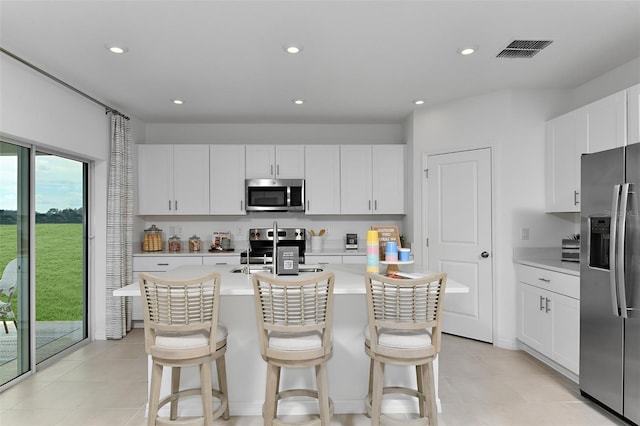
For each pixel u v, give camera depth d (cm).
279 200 511
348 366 270
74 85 378
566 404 283
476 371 341
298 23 263
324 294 216
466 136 430
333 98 429
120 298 437
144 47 298
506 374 335
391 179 517
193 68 341
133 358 377
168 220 543
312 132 547
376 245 270
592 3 240
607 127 312
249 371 268
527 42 293
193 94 412
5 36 278
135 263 479
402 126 537
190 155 509
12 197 326
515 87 397
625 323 247
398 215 553
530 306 370
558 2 239
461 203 436
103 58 317
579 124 346
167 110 472
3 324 316
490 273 413
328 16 255
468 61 329
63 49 300
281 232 536
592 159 274
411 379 270
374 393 224
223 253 491
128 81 371
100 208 438
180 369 267
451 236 444
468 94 418
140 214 506
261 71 349
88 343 423
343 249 548
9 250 323
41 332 359
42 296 360
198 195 510
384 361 219
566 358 314
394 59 324
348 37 284
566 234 403
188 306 217
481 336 420
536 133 399
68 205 402
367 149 517
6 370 318
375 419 223
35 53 306
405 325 214
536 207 400
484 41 291
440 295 215
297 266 276
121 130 450
